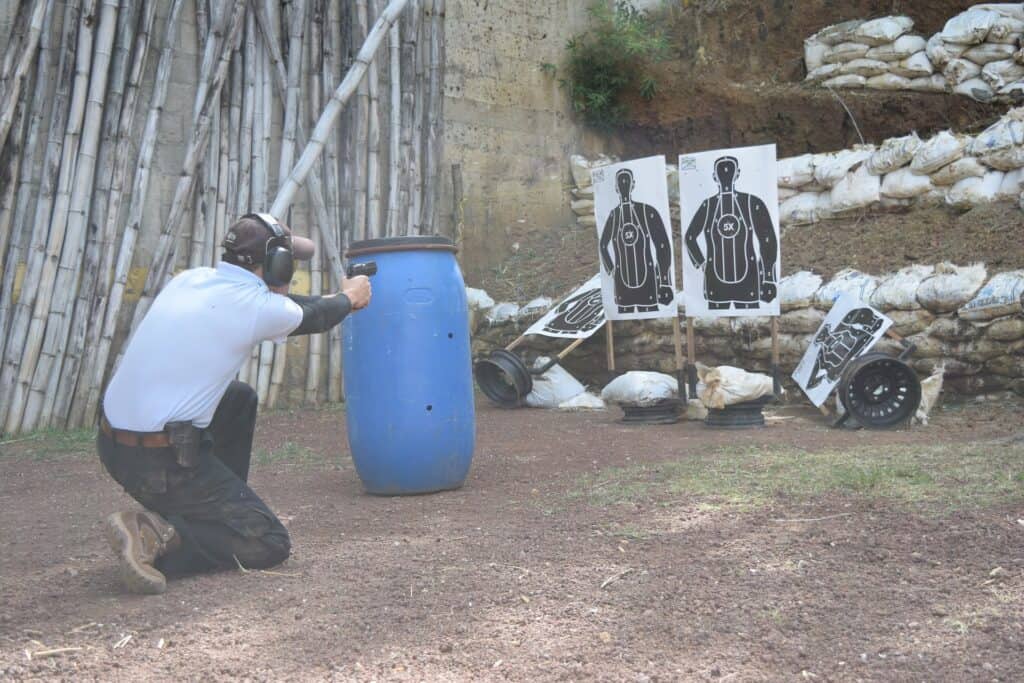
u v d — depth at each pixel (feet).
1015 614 10.50
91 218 27.86
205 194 29.86
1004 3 36.37
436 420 18.04
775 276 25.72
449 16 37.40
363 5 32.86
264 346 31.14
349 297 13.38
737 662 9.59
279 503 18.02
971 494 15.53
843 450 20.52
